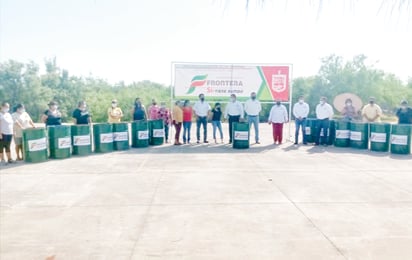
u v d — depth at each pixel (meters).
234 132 11.58
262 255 3.84
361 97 33.00
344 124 11.85
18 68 42.25
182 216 5.07
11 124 9.02
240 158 9.85
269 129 18.86
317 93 32.47
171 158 9.80
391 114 33.16
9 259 3.76
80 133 10.20
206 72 13.12
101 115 34.44
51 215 5.12
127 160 9.48
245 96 13.27
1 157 9.16
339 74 33.22
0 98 41.66
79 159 9.62
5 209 5.41
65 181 7.19
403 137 10.48
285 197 6.07
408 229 4.62
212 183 7.03
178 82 13.06
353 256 3.83
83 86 45.50
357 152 10.96
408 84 34.81
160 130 12.36
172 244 4.12
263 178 7.49
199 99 12.86
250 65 13.20
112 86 43.47
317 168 8.55
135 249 3.99
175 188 6.64
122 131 11.21
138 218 4.98
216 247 4.04
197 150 11.23
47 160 9.46
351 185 6.93
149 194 6.22
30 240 4.24
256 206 5.56
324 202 5.79
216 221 4.88
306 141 12.67
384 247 4.06
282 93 13.41
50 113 10.09
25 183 7.02
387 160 9.63
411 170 8.36
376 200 5.92
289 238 4.30
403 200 5.93
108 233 4.44
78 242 4.18
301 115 12.46
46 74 46.22
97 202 5.75
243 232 4.49
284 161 9.44
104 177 7.54
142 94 35.50
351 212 5.29
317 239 4.28
